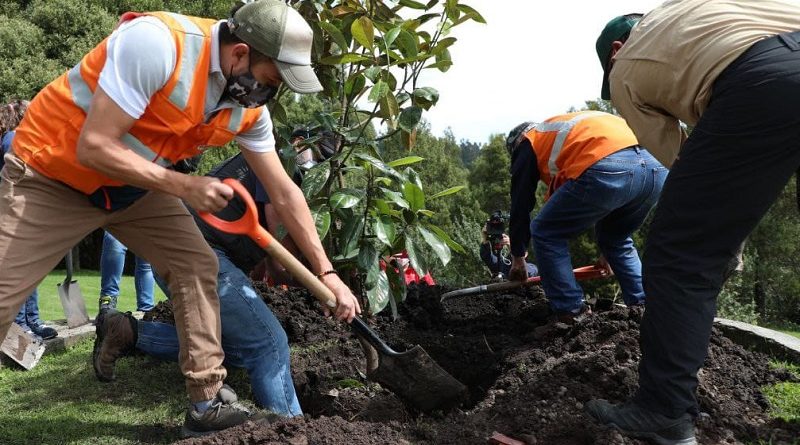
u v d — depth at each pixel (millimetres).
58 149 2426
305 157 3949
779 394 3277
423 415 3271
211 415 2807
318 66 3922
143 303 5750
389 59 3672
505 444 2570
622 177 3809
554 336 4008
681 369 2418
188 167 3074
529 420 2777
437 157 38031
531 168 4105
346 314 2943
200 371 2797
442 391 3168
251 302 3141
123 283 13742
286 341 3189
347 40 3898
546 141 4039
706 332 2422
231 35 2400
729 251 2424
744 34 2316
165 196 2793
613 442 2461
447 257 3680
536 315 4613
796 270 22547
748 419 2967
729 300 12891
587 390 2982
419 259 3760
